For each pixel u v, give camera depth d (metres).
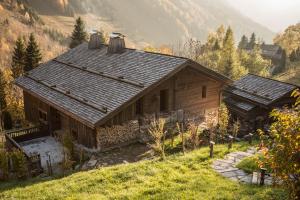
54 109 26.66
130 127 23.20
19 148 22.02
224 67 56.59
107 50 29.81
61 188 13.90
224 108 26.17
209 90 27.55
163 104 25.27
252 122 26.14
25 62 49.81
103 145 22.08
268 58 102.81
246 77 29.92
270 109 25.39
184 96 25.80
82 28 57.69
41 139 26.47
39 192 13.99
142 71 24.33
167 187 13.02
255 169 14.52
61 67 30.48
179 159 16.42
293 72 68.38
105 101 22.03
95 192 13.23
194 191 12.45
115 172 14.99
